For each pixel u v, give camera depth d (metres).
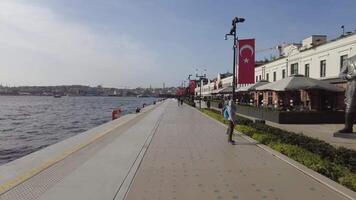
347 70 19.08
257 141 15.53
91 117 57.97
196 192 7.64
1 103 132.25
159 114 38.00
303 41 43.09
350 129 18.84
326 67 34.84
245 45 23.69
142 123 25.64
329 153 11.50
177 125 24.08
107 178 8.88
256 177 8.94
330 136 19.48
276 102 43.75
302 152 11.52
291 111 28.81
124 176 9.09
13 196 7.34
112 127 22.14
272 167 10.13
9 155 21.75
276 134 16.89
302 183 8.33
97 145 14.42
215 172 9.52
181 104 74.81
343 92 31.33
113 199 7.14
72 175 9.16
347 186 7.96
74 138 16.47
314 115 28.22
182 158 11.58
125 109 85.38
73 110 83.50
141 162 10.91
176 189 7.88
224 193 7.56
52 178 8.84
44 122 47.53
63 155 11.93
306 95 37.28
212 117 32.19
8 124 44.31
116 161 11.05
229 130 15.20
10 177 8.86
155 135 18.11
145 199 7.15
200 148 13.73
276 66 48.38
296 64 42.22
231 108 15.10
